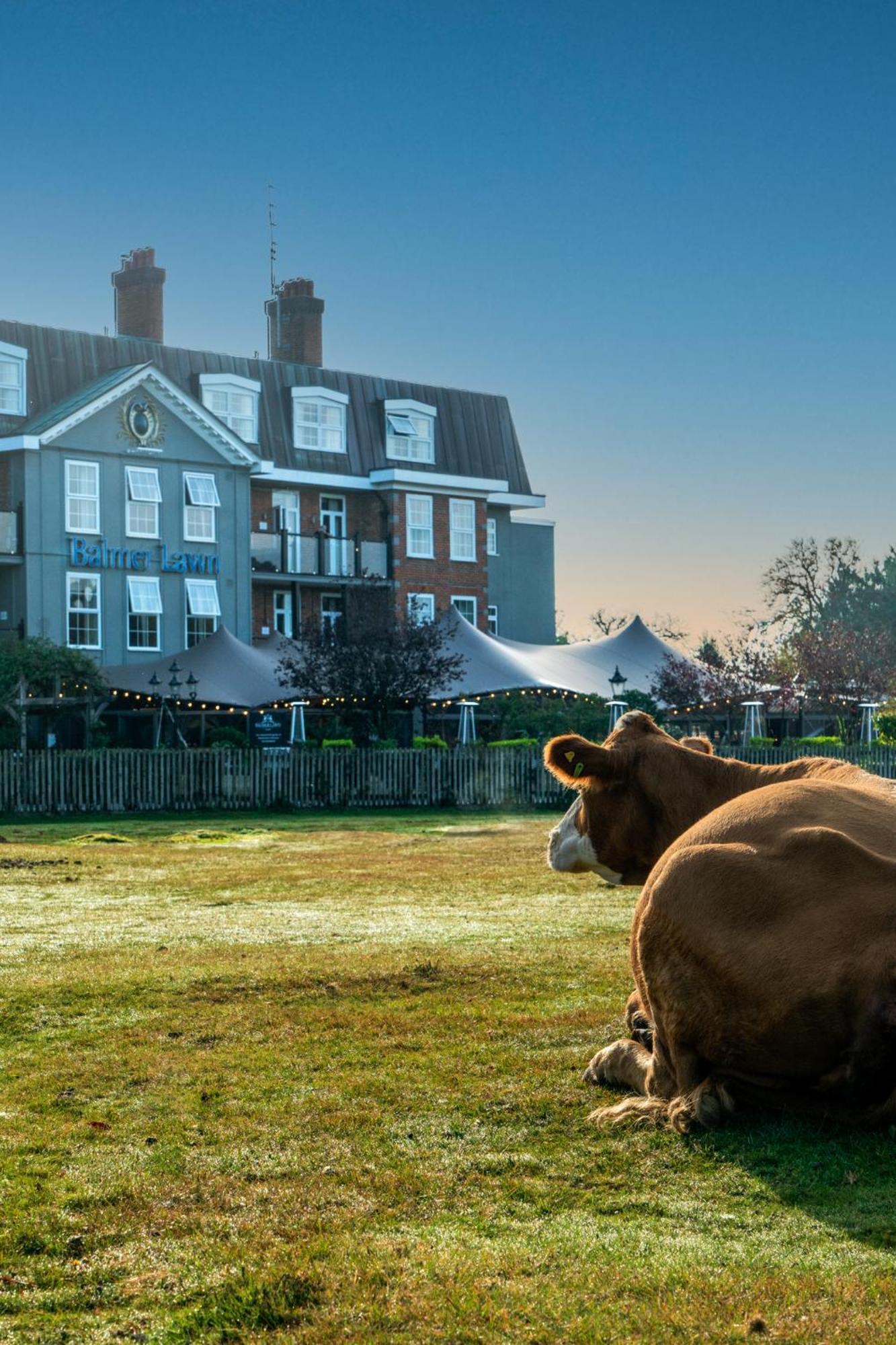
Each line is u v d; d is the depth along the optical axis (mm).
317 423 50188
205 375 47688
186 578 44938
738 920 4449
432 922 11172
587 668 43188
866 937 4250
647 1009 5008
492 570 54969
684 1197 4145
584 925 10773
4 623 42562
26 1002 7559
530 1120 5027
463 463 53750
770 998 4348
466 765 32094
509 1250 3773
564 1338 3232
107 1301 3572
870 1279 3471
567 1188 4293
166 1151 4809
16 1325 3422
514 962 8688
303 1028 6785
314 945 9859
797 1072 4441
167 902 12992
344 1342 3256
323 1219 4090
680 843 4859
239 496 46219
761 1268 3586
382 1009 7242
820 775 5238
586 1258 3703
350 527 50719
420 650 38656
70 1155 4785
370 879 15188
